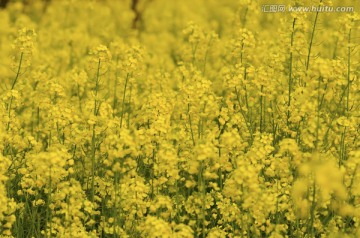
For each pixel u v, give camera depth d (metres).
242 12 16.66
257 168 9.09
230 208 9.25
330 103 12.19
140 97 14.07
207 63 16.02
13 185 10.46
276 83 12.01
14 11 24.89
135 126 12.26
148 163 10.24
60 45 18.88
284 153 10.19
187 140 10.66
